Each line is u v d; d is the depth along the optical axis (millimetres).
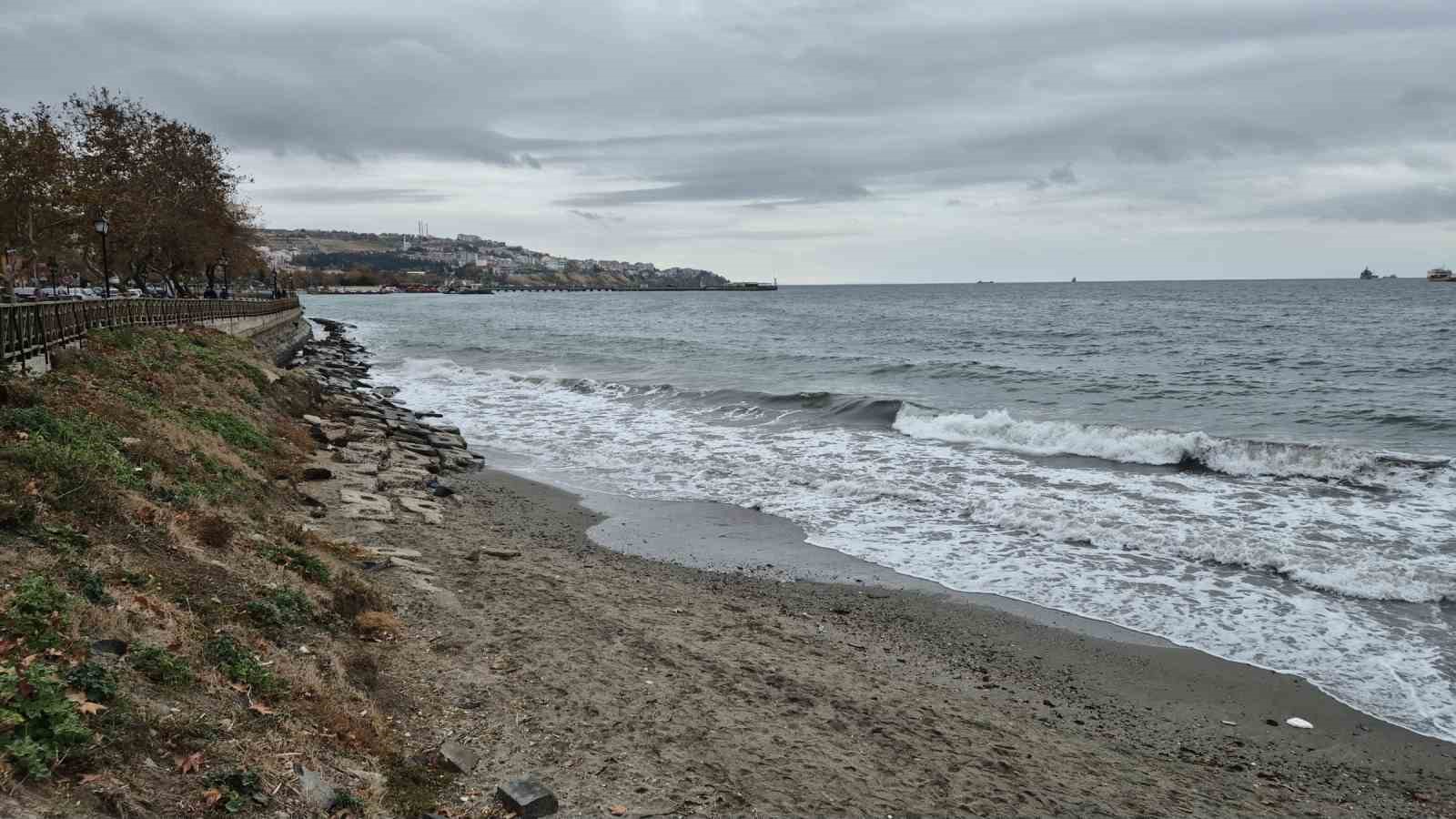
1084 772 7500
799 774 6914
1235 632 10750
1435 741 8336
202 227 54281
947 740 7836
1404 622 10820
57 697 4773
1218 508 15586
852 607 11711
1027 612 11523
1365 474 17141
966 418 23594
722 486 18609
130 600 6629
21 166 34125
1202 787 7434
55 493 7852
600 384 34844
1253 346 47312
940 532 15047
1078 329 62812
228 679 6199
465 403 32031
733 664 9148
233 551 8891
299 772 5363
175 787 4727
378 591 9828
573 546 14234
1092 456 20328
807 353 47094
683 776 6668
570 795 6223
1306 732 8523
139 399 14266
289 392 23406
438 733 6957
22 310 13805
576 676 8406
